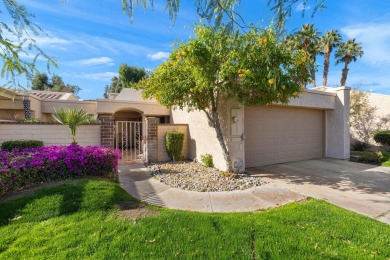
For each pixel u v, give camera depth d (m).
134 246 3.19
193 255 3.03
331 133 12.02
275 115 10.16
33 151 6.29
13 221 3.85
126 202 4.84
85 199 4.60
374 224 4.05
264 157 9.82
